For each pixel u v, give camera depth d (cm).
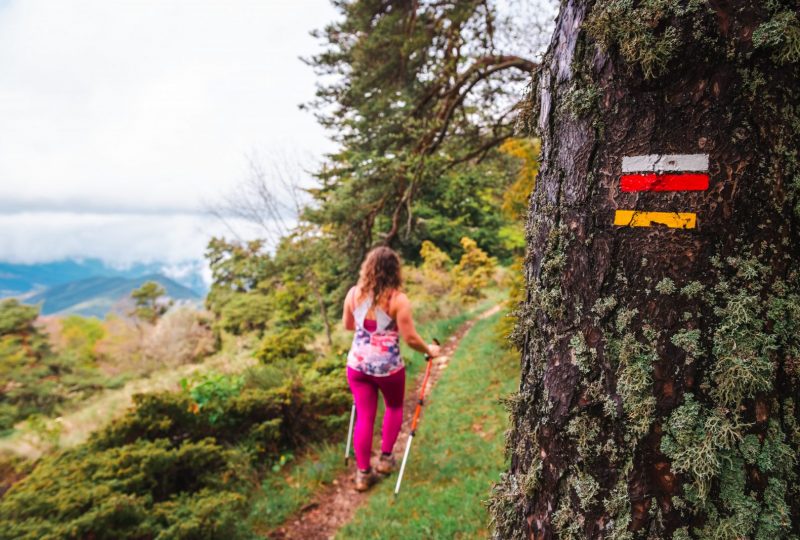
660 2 90
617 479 101
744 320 89
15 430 970
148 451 318
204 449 340
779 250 90
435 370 700
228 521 292
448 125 833
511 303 592
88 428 777
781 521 88
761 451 89
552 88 118
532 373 122
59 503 259
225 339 1784
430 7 748
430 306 1302
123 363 1847
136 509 270
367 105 825
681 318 94
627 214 99
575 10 109
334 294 1076
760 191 89
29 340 1636
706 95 91
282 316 1391
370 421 331
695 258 93
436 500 303
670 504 95
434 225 1781
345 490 356
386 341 312
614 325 102
